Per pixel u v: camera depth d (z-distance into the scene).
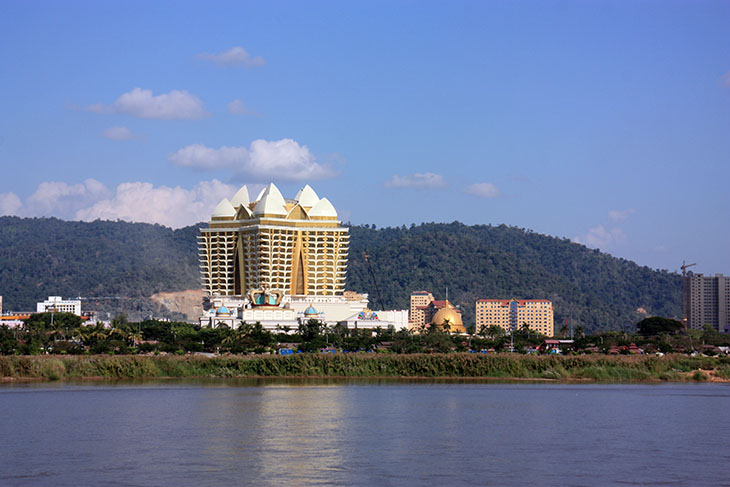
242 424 187.00
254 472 135.12
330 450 155.00
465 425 187.88
